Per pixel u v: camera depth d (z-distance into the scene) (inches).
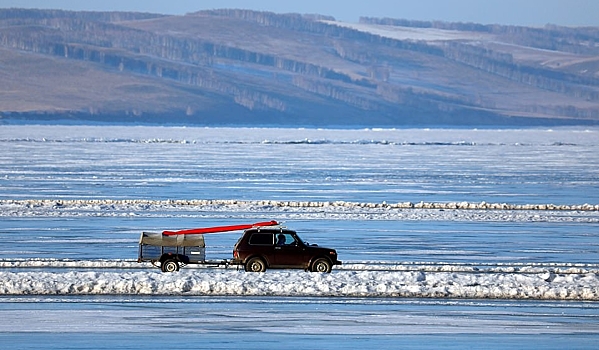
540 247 4281.5
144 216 5275.6
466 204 6107.3
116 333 2464.3
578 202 6678.2
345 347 2357.3
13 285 2955.2
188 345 2357.3
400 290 2997.0
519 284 3093.0
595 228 5059.1
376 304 2856.8
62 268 3422.7
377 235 4630.9
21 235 4446.4
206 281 3043.8
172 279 3068.4
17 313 2672.2
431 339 2445.9
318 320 2635.3
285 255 3272.6
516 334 2511.1
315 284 3021.7
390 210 5841.5
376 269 3467.0
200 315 2677.2
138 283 2984.7
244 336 2452.0
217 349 2325.3
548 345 2406.5
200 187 7386.8
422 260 3821.4
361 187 7687.0
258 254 3270.2
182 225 4872.0
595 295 2984.7
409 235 4650.6
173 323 2578.7
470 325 2600.9
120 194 6712.6
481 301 2935.5
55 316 2640.3
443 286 3046.3
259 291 2982.3
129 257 3774.6
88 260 3622.0
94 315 2659.9
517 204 6486.2
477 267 3553.2
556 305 2886.3
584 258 3951.8
